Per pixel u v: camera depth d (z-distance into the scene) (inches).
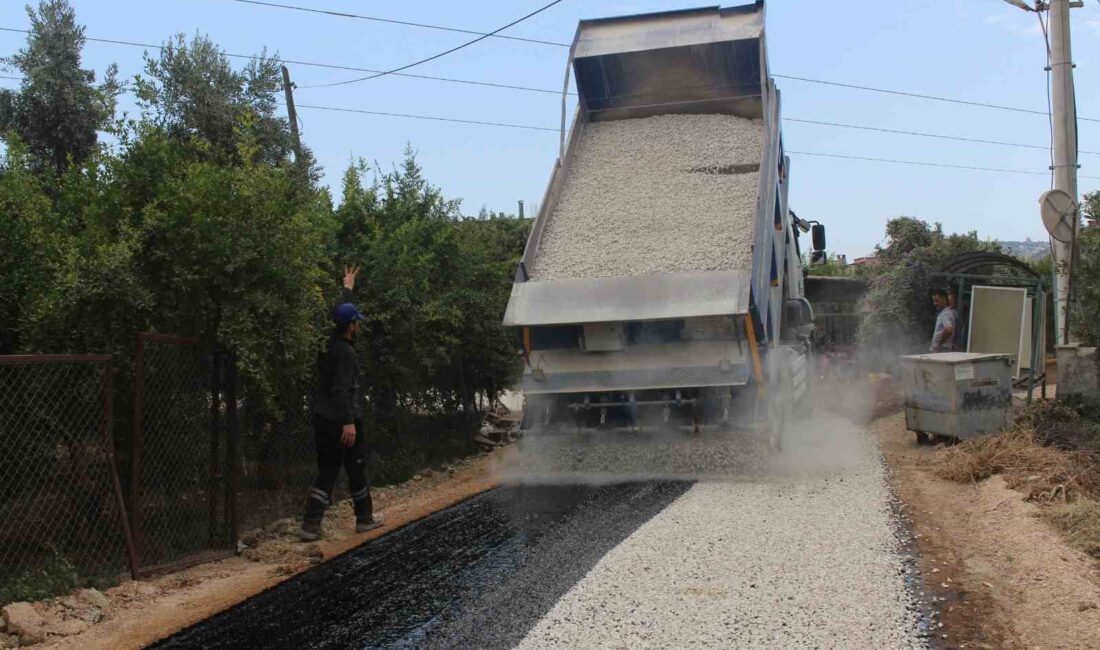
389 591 218.8
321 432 284.2
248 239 269.4
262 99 442.6
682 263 354.3
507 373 499.2
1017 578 213.8
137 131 276.2
